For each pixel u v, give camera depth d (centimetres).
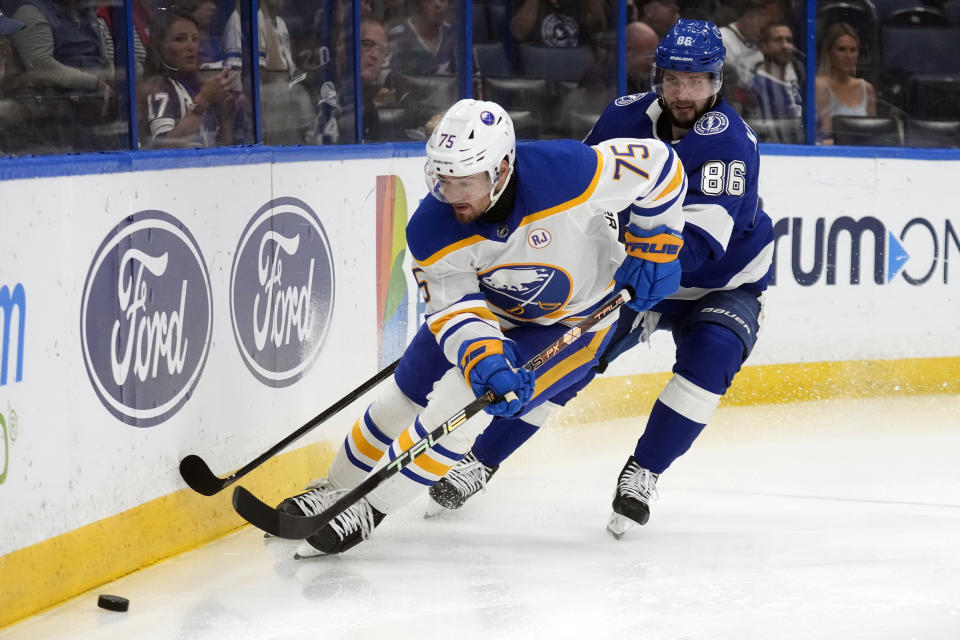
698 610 714
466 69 1249
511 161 699
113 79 854
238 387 891
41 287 707
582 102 1334
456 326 727
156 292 804
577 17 1312
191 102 936
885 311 1375
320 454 1001
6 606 691
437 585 761
